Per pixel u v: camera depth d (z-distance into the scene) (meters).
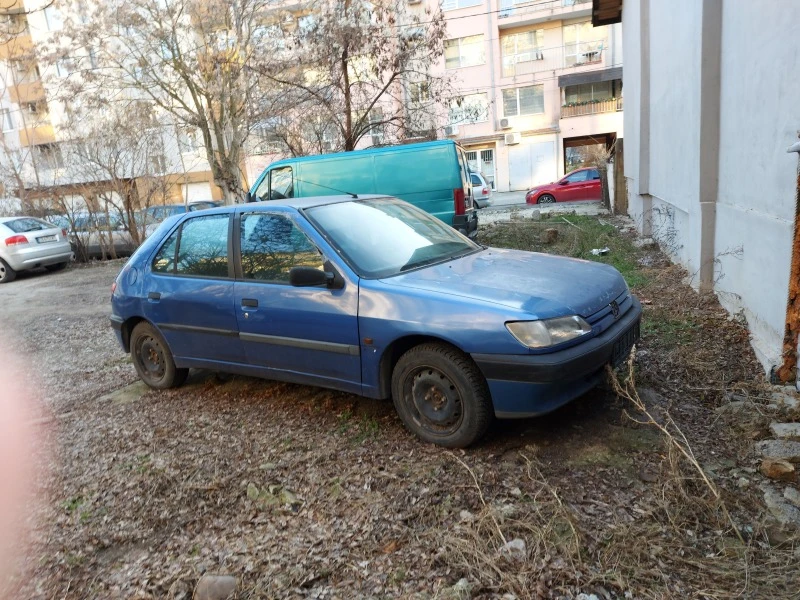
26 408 5.23
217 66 15.27
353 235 4.07
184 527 3.08
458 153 10.18
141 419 4.59
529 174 34.28
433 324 3.38
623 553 2.53
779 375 3.90
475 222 10.70
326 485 3.30
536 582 2.41
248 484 3.38
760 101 4.56
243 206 4.50
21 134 24.48
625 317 3.73
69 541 3.06
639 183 10.78
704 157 5.98
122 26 15.99
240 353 4.41
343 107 13.03
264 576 2.60
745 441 3.33
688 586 2.37
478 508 2.95
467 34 32.97
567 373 3.17
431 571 2.55
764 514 2.76
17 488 3.70
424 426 3.61
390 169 10.14
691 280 6.48
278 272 4.12
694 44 6.21
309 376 4.07
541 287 3.49
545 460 3.31
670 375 4.31
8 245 13.75
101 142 15.25
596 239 10.29
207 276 4.54
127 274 5.16
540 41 32.94
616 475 3.11
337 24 11.83
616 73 31.34
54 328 8.62
